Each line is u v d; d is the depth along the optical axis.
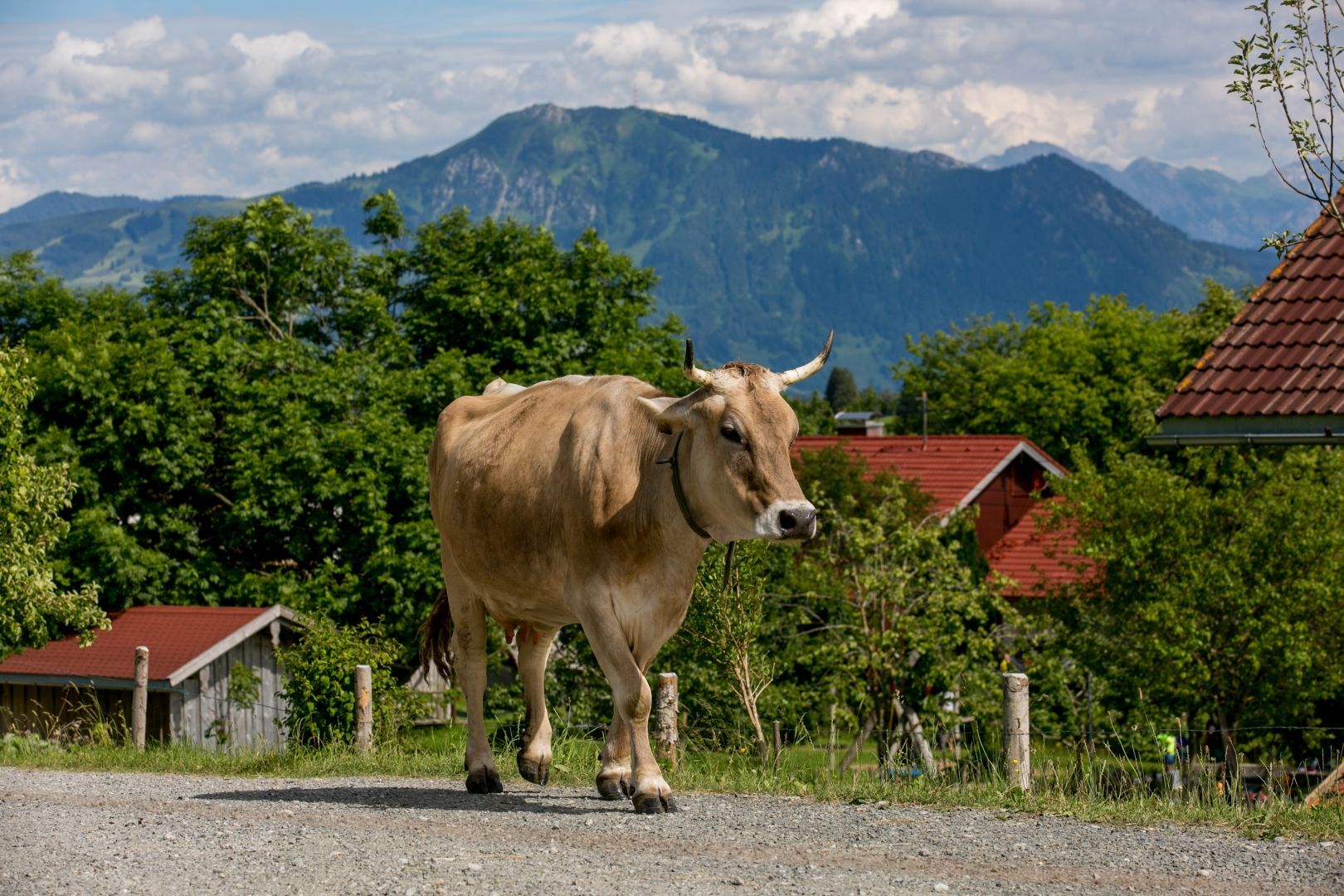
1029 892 5.89
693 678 17.23
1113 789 8.93
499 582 8.59
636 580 7.82
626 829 7.36
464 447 8.97
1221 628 19.95
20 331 35.88
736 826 7.41
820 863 6.50
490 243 35.12
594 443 7.92
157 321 30.69
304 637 15.68
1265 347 16.02
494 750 12.14
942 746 19.64
